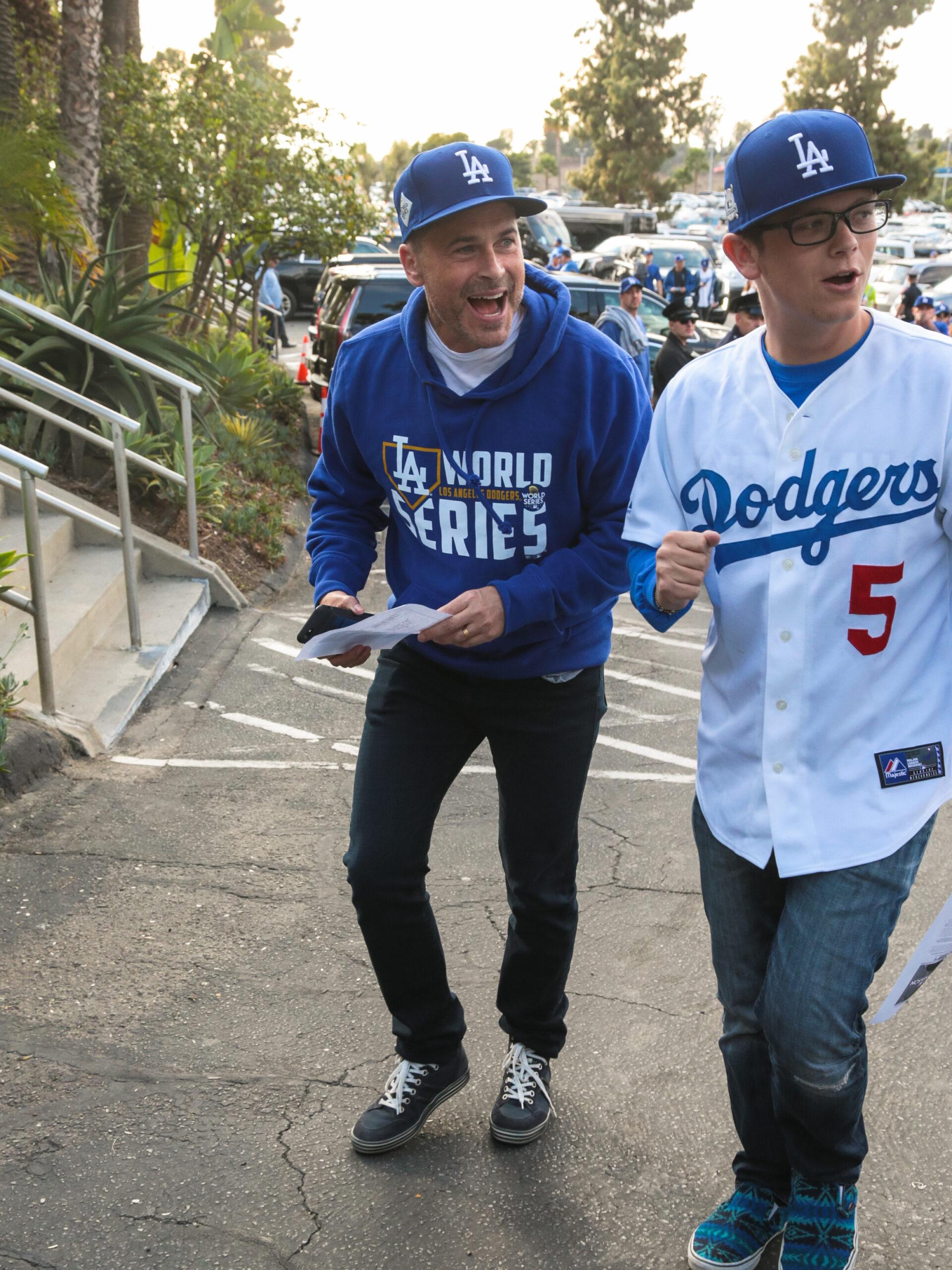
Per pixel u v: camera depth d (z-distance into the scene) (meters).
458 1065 2.85
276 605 7.86
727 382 2.17
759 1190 2.43
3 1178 2.66
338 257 14.22
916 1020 3.37
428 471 2.64
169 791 4.81
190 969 3.54
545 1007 2.84
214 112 12.24
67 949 3.62
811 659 2.10
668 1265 2.45
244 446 10.42
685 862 4.35
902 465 2.03
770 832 2.17
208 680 6.23
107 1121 2.87
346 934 3.77
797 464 2.08
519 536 2.64
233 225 12.55
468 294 2.42
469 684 2.65
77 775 4.87
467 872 4.23
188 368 8.89
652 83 64.31
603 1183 2.69
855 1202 2.27
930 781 2.11
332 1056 3.16
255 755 5.26
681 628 7.62
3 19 11.01
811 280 1.96
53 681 5.14
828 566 2.08
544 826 2.71
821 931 2.09
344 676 6.42
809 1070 2.09
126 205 13.74
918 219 59.34
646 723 5.87
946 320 18.16
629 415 2.58
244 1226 2.55
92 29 11.93
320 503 2.96
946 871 4.34
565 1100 3.00
